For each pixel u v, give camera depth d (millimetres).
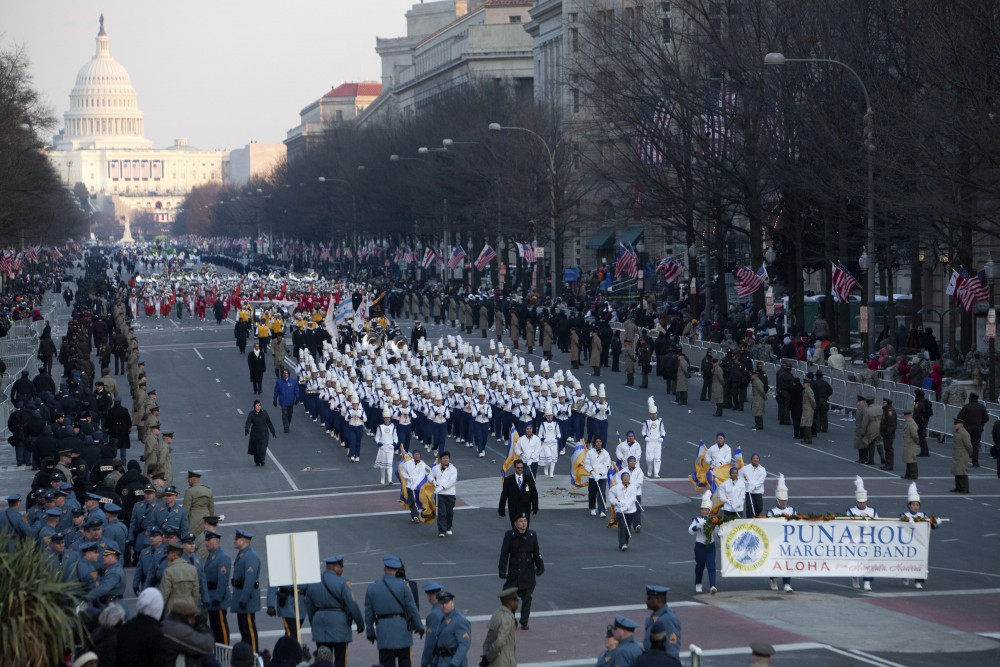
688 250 82750
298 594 23656
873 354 61219
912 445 44219
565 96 142000
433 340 90062
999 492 42031
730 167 81750
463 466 48375
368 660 25391
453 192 130500
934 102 54312
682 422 56625
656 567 32875
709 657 24562
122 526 27578
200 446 53969
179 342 96375
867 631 26656
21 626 17578
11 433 53250
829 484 43344
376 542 36094
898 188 59062
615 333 74500
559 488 43844
